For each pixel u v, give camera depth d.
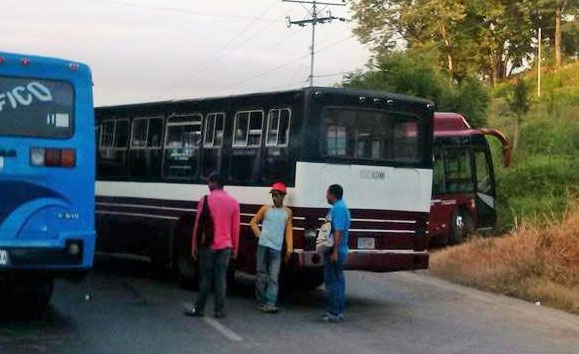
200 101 15.27
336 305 12.15
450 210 22.86
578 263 16.06
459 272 17.52
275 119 13.51
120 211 17.33
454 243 23.03
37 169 10.50
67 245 10.60
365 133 13.45
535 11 65.88
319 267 12.99
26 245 10.39
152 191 16.36
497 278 16.30
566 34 68.44
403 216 13.73
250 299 14.19
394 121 13.72
